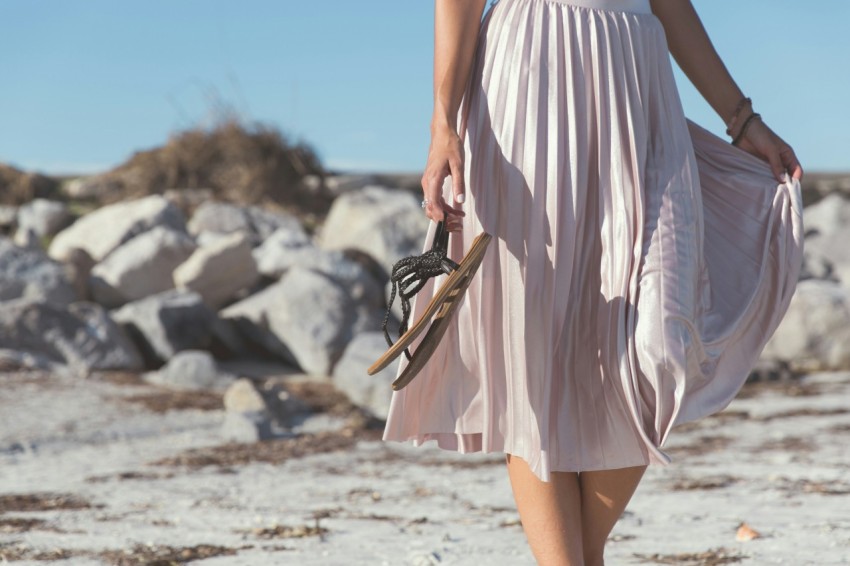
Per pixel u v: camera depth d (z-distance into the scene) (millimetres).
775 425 9914
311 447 9188
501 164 2984
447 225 2996
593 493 3014
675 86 3123
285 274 15703
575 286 2945
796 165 3266
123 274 15258
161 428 10203
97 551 4828
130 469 8008
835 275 19828
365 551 4754
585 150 2969
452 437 3217
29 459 8547
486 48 3062
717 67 3354
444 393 3152
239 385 10844
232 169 21688
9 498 6559
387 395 11680
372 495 6613
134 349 13586
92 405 11117
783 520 5238
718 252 3178
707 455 8164
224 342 14133
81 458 8625
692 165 3047
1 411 10555
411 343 3061
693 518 5414
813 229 22016
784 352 14977
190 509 6105
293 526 5406
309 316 14109
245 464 8312
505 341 2998
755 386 13273
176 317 13852
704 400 2926
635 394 2803
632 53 3016
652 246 2877
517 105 2973
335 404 11781
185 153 21766
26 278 14586
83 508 6184
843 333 14820
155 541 5059
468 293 3090
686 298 2824
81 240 16969
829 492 6141
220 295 15289
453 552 4656
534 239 2939
